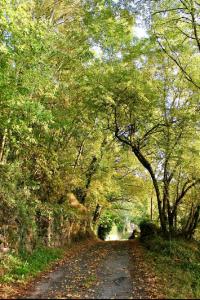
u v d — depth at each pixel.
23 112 14.62
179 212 32.19
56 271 14.78
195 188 27.83
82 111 23.67
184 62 23.05
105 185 35.97
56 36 16.11
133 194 40.88
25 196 19.12
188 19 17.45
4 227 15.50
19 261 14.59
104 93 21.25
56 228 23.03
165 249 20.20
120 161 39.44
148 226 30.47
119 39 21.03
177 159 23.23
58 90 20.27
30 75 14.50
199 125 22.72
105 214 51.59
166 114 23.17
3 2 13.03
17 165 18.77
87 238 34.56
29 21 13.90
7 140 18.08
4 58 14.04
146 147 26.56
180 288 11.61
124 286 11.73
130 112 23.14
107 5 19.19
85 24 20.86
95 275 13.78
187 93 23.78
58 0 20.55
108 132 30.00
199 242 28.66
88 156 33.88
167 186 25.28
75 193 35.06
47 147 22.55
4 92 13.80
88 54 21.34
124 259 18.75
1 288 11.09
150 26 19.23
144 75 22.94
